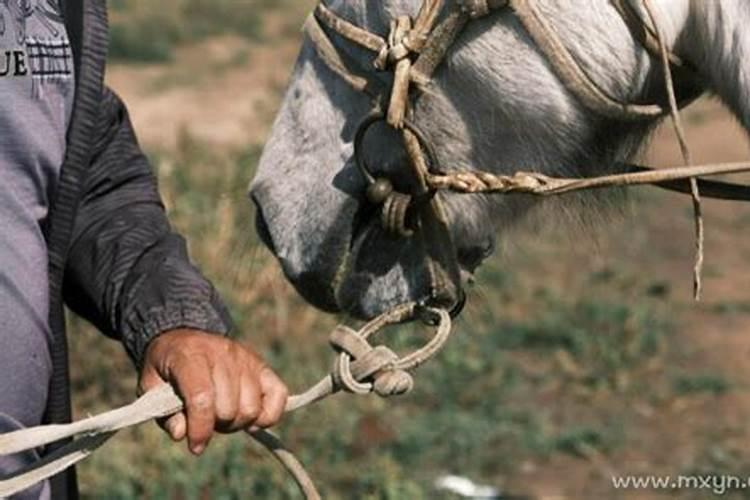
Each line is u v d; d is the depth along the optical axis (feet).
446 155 13.01
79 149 12.35
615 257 39.70
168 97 54.95
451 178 12.71
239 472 25.91
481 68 12.64
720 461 28.94
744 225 42.50
